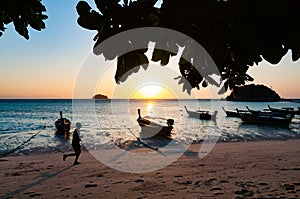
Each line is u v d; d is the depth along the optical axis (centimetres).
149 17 137
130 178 1275
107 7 131
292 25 119
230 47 141
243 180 1191
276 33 124
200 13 129
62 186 1159
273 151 2116
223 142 2717
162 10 136
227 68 164
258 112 5119
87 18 130
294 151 2109
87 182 1217
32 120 5425
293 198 930
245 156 1886
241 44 136
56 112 7700
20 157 1920
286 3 113
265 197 948
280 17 118
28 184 1195
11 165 1622
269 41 126
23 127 4184
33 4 165
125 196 1010
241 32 131
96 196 1017
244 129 3988
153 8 137
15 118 5884
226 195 988
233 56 145
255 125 4519
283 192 998
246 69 157
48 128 4056
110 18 133
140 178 1269
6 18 170
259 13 119
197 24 135
